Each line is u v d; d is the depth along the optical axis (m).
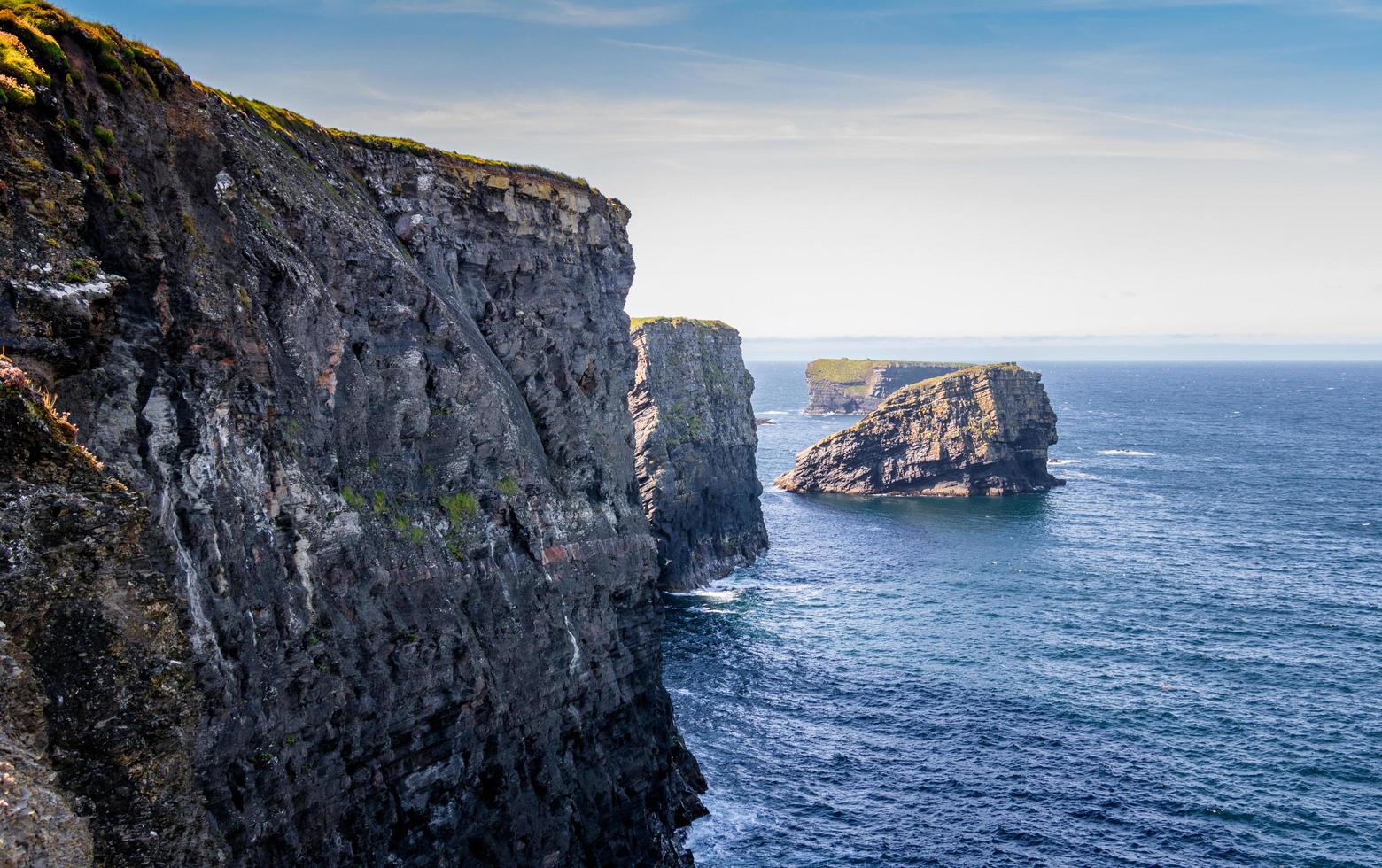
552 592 48.97
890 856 55.84
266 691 32.31
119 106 31.25
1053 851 56.19
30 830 20.03
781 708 76.00
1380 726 71.94
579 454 56.72
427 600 41.00
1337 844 56.72
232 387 32.81
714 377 134.00
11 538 21.52
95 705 22.12
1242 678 81.81
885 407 187.00
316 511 35.72
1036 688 79.75
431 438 44.66
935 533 145.50
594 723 51.47
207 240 33.31
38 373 26.56
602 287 65.06
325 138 47.91
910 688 79.88
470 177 53.84
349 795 35.91
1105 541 137.62
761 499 181.25
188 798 23.52
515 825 43.84
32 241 26.77
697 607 105.44
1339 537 138.62
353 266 41.75
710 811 60.44
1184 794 62.44
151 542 27.39
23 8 29.81
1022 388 186.38
